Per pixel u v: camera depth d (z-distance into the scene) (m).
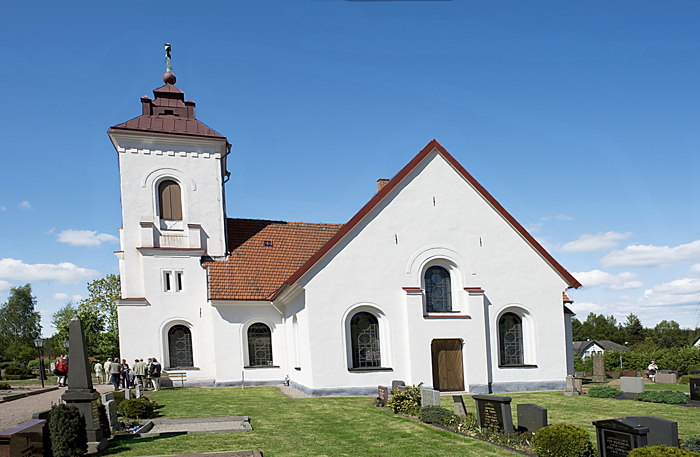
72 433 11.48
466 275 24.83
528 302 25.56
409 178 24.70
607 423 10.94
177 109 31.23
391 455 12.27
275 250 30.97
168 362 28.05
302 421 16.50
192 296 28.75
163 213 29.58
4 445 10.15
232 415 17.64
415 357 23.31
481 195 25.56
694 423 16.55
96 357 54.91
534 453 12.35
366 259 23.59
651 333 109.62
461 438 13.98
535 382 25.11
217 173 30.58
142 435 14.39
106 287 55.16
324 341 22.64
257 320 28.20
